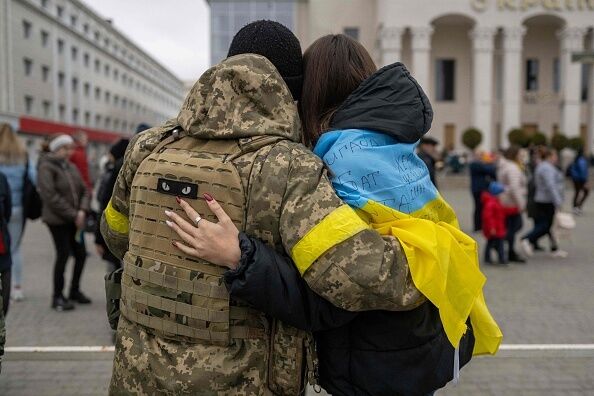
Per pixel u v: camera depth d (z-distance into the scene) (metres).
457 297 1.62
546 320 5.25
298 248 1.40
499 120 35.97
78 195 5.71
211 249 1.40
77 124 49.88
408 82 1.64
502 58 35.34
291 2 37.47
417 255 1.52
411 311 1.60
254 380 1.46
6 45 37.12
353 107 1.63
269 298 1.39
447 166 28.02
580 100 34.50
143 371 1.46
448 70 36.16
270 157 1.43
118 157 4.61
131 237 1.56
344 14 37.47
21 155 5.42
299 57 1.75
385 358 1.60
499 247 8.07
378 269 1.40
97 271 7.90
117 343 1.56
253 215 1.43
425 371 1.62
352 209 1.48
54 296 5.74
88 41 51.69
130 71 66.06
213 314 1.42
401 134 1.59
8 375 3.95
